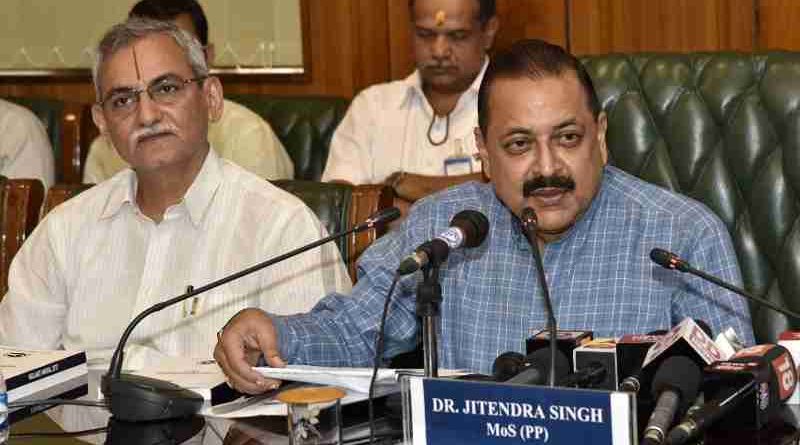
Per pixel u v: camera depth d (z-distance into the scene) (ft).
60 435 6.62
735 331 7.29
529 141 7.26
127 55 9.02
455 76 13.33
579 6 15.17
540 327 7.72
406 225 8.38
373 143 13.96
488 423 5.18
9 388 7.32
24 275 9.78
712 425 5.74
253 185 9.30
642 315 7.51
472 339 7.90
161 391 6.73
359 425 6.32
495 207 8.05
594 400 4.95
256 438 6.26
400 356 8.23
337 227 9.73
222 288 9.06
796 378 6.19
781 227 9.78
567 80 7.25
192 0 14.26
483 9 13.26
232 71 16.92
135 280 9.35
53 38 17.58
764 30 14.37
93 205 9.59
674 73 10.28
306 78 16.71
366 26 16.44
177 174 9.18
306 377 6.64
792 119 9.75
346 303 8.10
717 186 10.05
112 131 9.16
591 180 7.34
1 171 15.70
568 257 7.72
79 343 9.43
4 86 17.95
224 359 7.06
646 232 7.61
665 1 14.83
